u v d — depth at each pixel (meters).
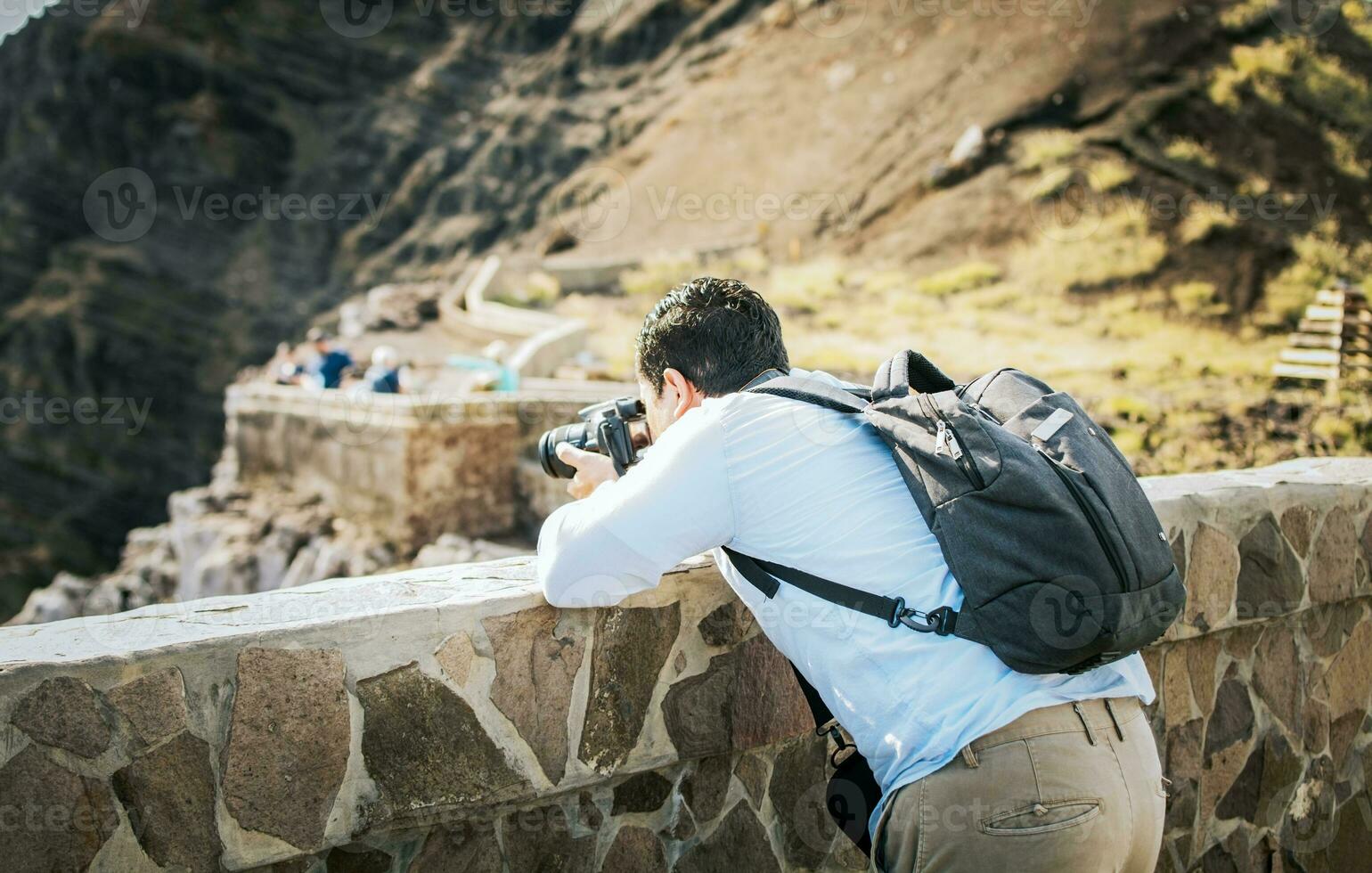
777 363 1.86
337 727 1.62
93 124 61.62
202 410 49.53
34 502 48.47
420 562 13.38
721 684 1.98
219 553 15.51
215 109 59.91
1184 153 26.14
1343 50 28.33
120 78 61.16
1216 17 29.88
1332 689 2.89
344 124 58.34
